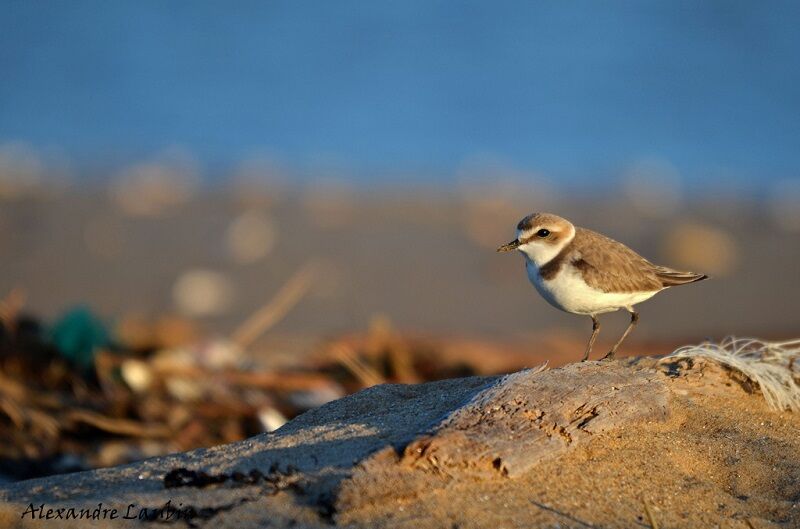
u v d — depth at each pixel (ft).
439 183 78.18
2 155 79.00
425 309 54.03
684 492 20.18
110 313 51.01
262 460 20.17
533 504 18.83
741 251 63.93
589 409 21.94
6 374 36.14
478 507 18.45
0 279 56.39
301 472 19.39
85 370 36.70
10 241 62.54
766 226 68.64
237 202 71.77
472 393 23.03
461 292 57.16
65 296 54.08
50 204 69.72
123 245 62.69
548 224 30.19
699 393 24.35
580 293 29.55
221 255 61.77
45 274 57.52
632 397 22.65
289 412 35.65
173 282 57.16
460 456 19.44
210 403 35.78
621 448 21.30
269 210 70.33
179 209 70.03
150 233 65.10
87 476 20.45
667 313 54.08
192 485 19.42
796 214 71.10
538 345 45.34
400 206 72.59
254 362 40.14
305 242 64.49
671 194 75.41
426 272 60.13
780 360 25.94
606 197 74.74
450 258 62.69
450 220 69.92
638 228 67.31
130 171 77.82
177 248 62.59
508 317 53.36
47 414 33.58
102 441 33.27
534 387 22.07
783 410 24.31
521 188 76.89
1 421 33.19
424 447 19.47
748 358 25.84
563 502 19.03
